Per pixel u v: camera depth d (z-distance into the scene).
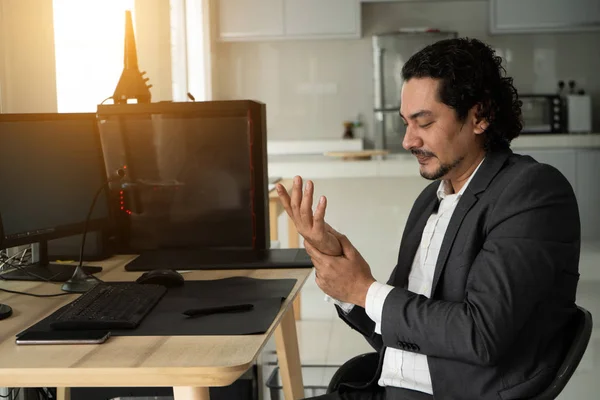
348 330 4.29
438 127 1.55
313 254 1.56
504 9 7.27
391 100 7.37
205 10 6.90
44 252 2.15
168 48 4.72
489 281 1.40
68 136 2.11
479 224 1.51
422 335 1.43
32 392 2.21
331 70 7.82
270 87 7.89
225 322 1.54
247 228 2.39
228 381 1.28
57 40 3.03
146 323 1.55
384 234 6.18
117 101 2.60
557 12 7.22
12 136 1.90
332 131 7.89
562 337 1.48
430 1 7.56
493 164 1.55
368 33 7.75
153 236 2.42
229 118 2.36
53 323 1.50
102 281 1.93
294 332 2.58
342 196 6.18
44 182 2.00
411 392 1.57
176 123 2.38
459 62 1.53
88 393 2.24
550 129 7.22
